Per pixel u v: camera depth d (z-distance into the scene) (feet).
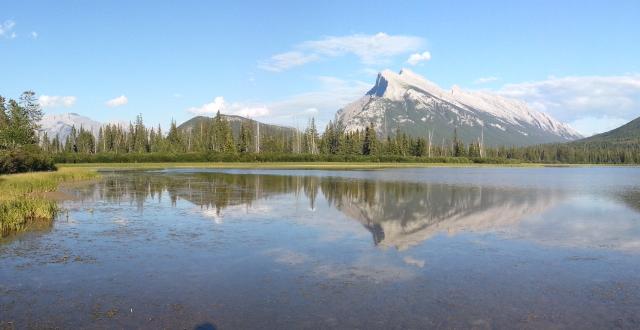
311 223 76.18
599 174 309.42
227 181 174.09
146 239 61.77
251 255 53.31
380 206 101.09
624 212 95.50
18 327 32.32
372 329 32.09
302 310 35.70
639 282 44.01
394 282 43.24
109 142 545.03
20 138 209.46
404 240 62.85
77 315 34.55
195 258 51.67
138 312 35.17
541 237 66.23
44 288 40.86
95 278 43.91
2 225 67.67
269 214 86.22
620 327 32.99
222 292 39.96
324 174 239.91
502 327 32.73
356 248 57.52
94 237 62.80
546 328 32.68
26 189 112.78
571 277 45.57
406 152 535.60
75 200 105.81
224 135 487.20
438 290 40.93
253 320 33.68
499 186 167.02
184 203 101.35
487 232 69.87
